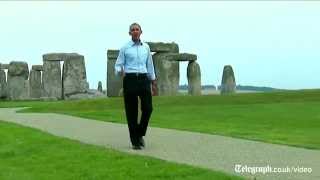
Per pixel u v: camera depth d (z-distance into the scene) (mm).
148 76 20453
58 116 35938
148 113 20156
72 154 18656
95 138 23297
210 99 48562
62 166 16828
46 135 23375
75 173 15773
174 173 15211
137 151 19547
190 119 33125
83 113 38281
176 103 46594
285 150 19641
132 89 20078
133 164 16609
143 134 20312
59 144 20828
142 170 15742
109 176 15180
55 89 72875
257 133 25125
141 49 20406
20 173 16062
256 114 36156
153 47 63719
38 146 20453
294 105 43125
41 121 31500
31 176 15562
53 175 15625
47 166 16969
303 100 48312
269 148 20109
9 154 19312
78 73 70875
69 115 36875
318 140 22500
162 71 63719
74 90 70750
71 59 70750
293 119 32719
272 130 26594
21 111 43125
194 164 16719
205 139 22766
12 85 75312
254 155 18547
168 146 20766
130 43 20453
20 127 26797
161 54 64125
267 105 43344
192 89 65812
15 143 21391
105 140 22656
